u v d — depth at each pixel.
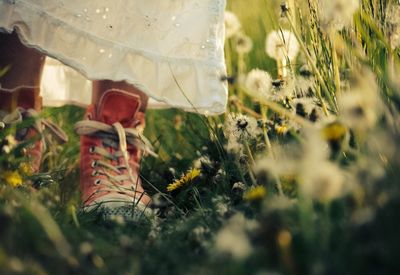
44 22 1.31
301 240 0.90
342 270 0.83
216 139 1.39
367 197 0.89
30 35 1.31
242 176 1.25
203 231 1.02
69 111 1.74
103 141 1.40
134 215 1.30
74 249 0.97
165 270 0.93
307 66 1.35
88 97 1.62
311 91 1.33
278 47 1.47
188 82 1.36
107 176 1.38
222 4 1.36
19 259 0.93
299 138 1.08
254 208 1.04
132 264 0.92
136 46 1.34
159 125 1.73
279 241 0.87
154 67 1.35
